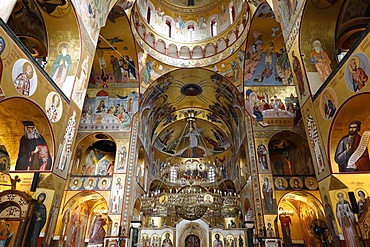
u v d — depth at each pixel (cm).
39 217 799
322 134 877
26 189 822
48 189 838
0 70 603
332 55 1014
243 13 1836
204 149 2834
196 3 2317
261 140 1756
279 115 1814
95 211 1992
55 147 858
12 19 1069
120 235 1522
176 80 2188
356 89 701
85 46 1084
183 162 2792
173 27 2284
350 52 727
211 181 2636
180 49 2173
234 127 2353
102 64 1861
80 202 1794
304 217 1855
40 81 774
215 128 2723
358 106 753
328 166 834
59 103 885
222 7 2244
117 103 1916
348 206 782
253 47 1797
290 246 1825
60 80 985
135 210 1966
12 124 826
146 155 2242
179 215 1384
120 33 1677
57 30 1032
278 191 1612
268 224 1524
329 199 830
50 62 1009
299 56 1040
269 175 1656
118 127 1847
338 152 830
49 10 996
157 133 2625
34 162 853
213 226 2216
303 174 1758
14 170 842
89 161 1962
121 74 1909
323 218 1630
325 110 860
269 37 1733
